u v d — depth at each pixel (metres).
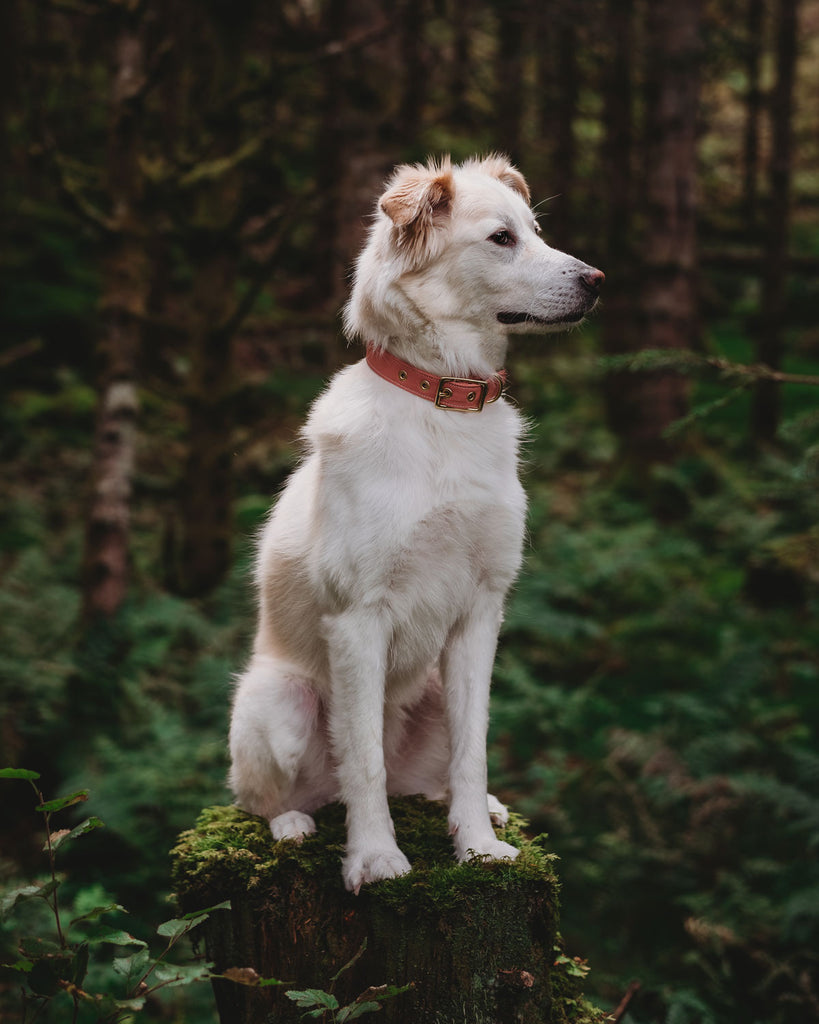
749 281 20.12
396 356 2.79
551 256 2.83
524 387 14.19
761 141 23.52
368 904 2.53
